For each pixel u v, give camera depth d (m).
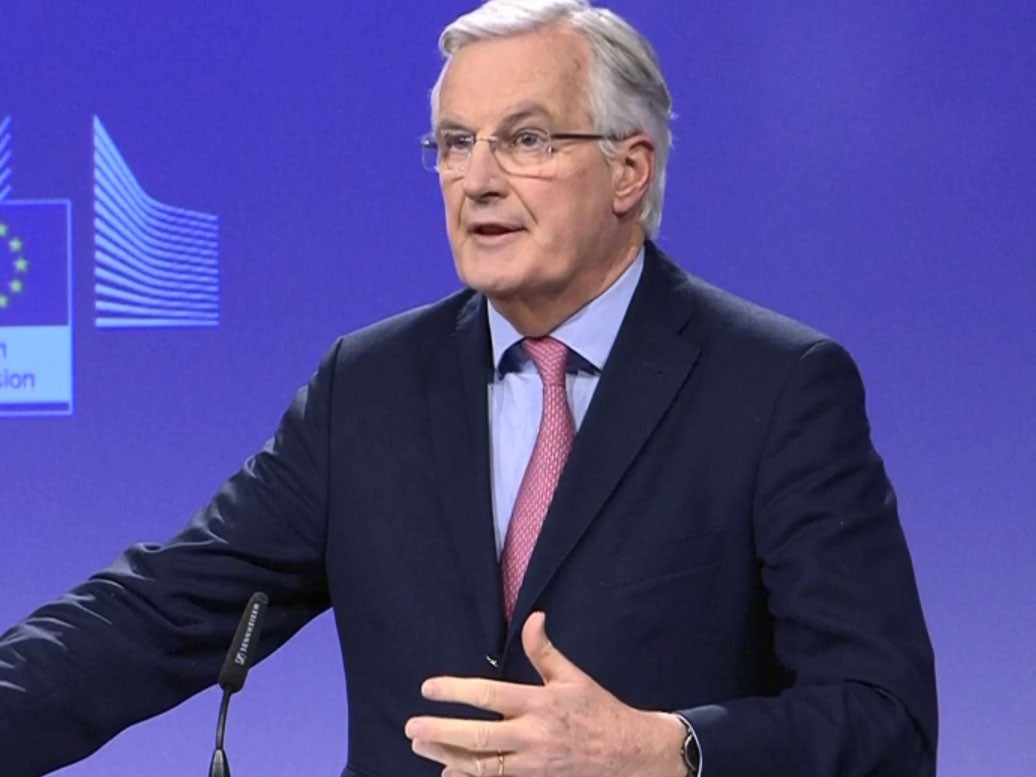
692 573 4.00
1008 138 6.16
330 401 4.41
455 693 3.36
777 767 3.59
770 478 4.02
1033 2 6.15
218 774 3.70
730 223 6.29
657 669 3.96
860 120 6.23
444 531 4.16
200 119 6.61
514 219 4.07
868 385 6.23
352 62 6.55
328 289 6.55
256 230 6.59
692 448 4.09
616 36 4.23
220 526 4.34
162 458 6.65
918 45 6.20
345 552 4.27
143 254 6.64
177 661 4.25
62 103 6.65
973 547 6.19
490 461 4.20
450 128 4.14
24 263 6.67
